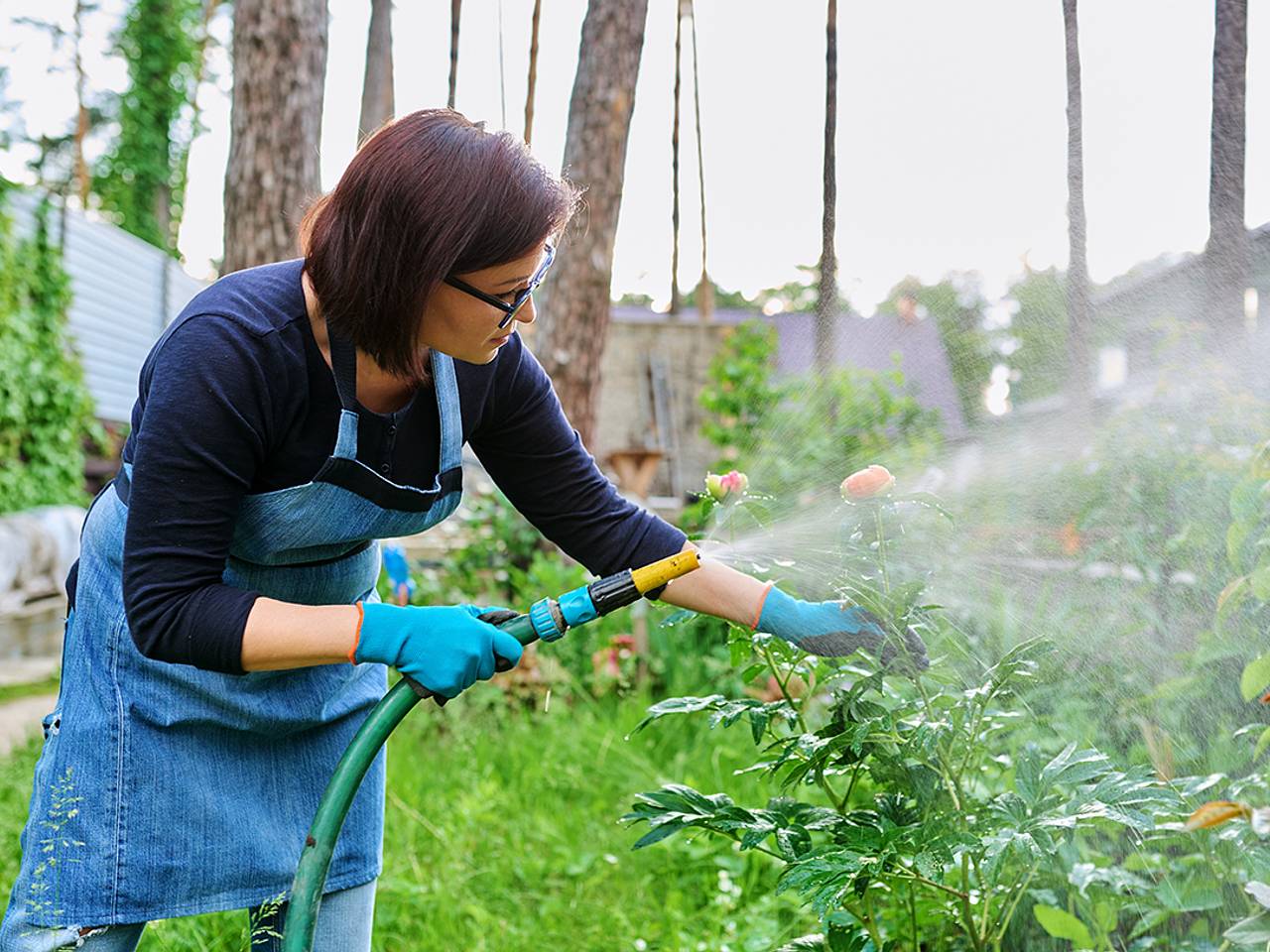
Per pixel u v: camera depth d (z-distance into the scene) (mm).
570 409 5492
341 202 1351
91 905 1544
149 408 1416
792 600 1618
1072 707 1644
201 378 1396
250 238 5004
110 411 10445
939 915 1702
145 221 17812
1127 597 1691
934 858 1403
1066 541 1738
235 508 1465
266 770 1676
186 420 1393
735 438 6477
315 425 1504
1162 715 1618
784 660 1700
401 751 3697
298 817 1697
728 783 3182
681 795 1639
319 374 1477
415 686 1434
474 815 3078
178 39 17906
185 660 1432
